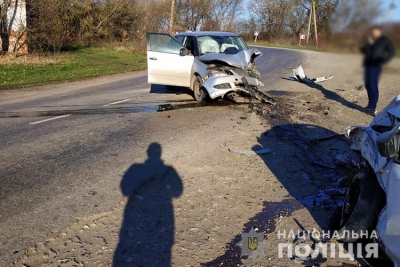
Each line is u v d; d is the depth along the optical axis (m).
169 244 3.50
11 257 3.15
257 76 9.40
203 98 9.53
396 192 2.65
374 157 3.38
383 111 4.09
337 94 11.51
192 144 6.33
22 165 5.21
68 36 35.31
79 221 3.76
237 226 3.88
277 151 6.24
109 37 38.44
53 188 4.48
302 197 4.65
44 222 3.71
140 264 3.18
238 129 7.34
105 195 4.34
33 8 21.30
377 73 7.05
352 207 3.59
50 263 3.12
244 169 5.41
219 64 9.16
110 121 7.82
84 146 6.10
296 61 23.39
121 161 5.45
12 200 4.15
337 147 6.66
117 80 15.56
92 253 3.29
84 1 36.28
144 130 7.14
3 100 10.42
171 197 4.46
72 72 17.70
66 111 8.84
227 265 3.23
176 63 9.60
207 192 4.63
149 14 39.81
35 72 16.81
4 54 20.20
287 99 10.62
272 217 4.11
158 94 11.31
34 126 7.35
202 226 3.84
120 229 3.70
